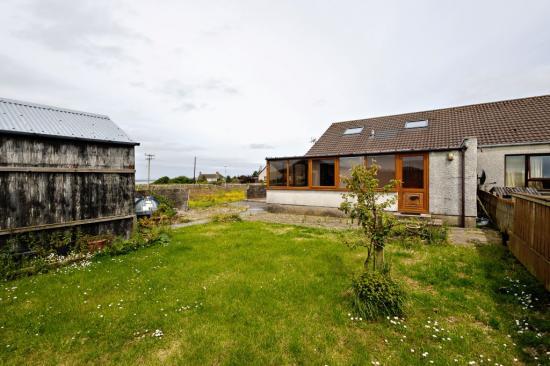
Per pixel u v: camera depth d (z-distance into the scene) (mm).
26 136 5914
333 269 5375
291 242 7641
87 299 4176
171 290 4473
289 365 2697
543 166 10766
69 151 6664
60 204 6465
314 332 3250
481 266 5348
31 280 4969
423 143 13328
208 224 11070
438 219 9305
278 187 14430
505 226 7168
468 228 9266
